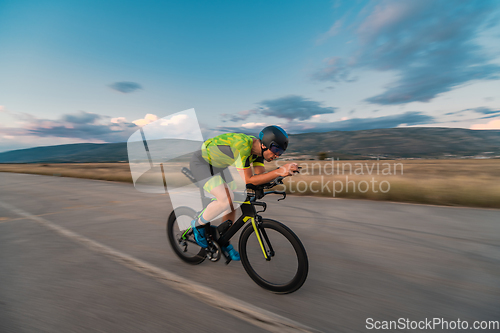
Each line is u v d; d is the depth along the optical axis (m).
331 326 1.53
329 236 3.27
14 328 1.53
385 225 3.74
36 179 12.96
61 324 1.56
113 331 1.49
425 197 5.56
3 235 3.59
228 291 1.99
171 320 1.60
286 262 1.94
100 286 2.07
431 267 2.33
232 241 3.23
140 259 2.67
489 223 3.78
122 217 4.59
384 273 2.23
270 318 1.62
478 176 8.88
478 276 2.14
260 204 2.05
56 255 2.80
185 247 2.63
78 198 6.80
